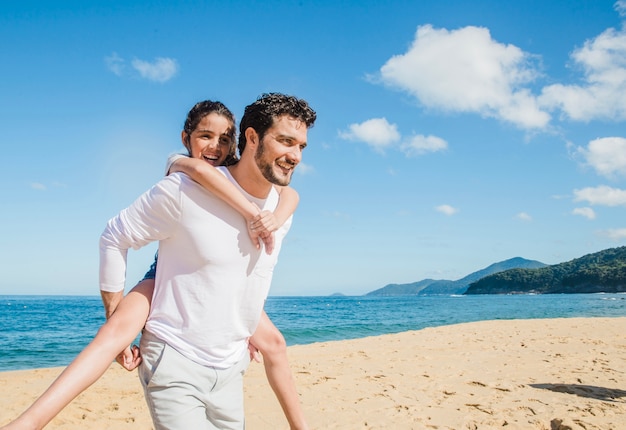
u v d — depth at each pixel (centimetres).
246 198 204
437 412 520
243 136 202
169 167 210
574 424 458
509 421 483
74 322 2772
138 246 196
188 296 190
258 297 206
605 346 1065
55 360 1203
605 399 569
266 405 557
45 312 4128
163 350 188
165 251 193
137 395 613
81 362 177
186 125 267
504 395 594
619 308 4397
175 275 191
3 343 1595
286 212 215
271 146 191
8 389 683
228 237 190
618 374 727
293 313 3981
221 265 190
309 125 199
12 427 158
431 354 966
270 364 243
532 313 3666
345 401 571
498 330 1491
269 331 241
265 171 195
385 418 500
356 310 4616
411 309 4775
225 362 200
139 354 197
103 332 186
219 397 200
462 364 834
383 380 697
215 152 260
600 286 16812
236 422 205
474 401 565
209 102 263
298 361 888
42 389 682
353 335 1834
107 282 195
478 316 3322
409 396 595
